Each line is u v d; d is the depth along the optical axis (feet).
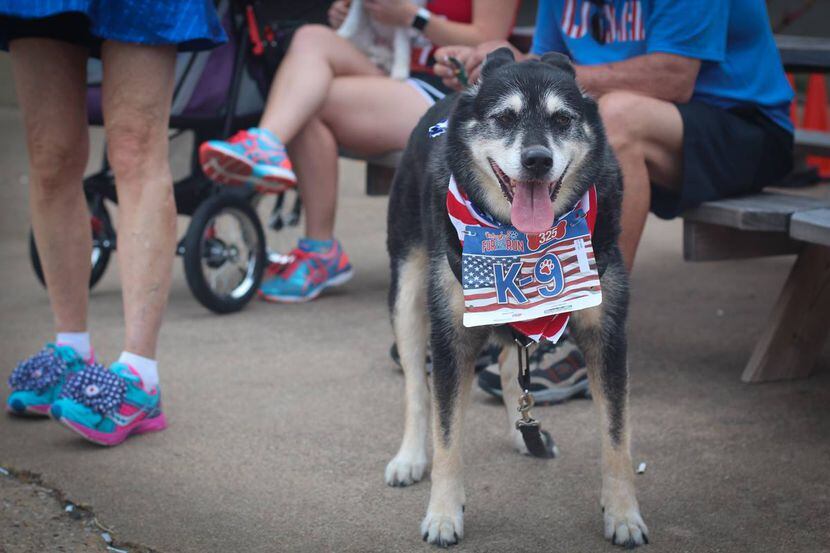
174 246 9.80
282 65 14.48
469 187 7.73
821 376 11.32
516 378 9.37
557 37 12.34
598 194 7.72
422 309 9.09
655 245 19.02
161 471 9.00
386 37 15.29
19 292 15.72
